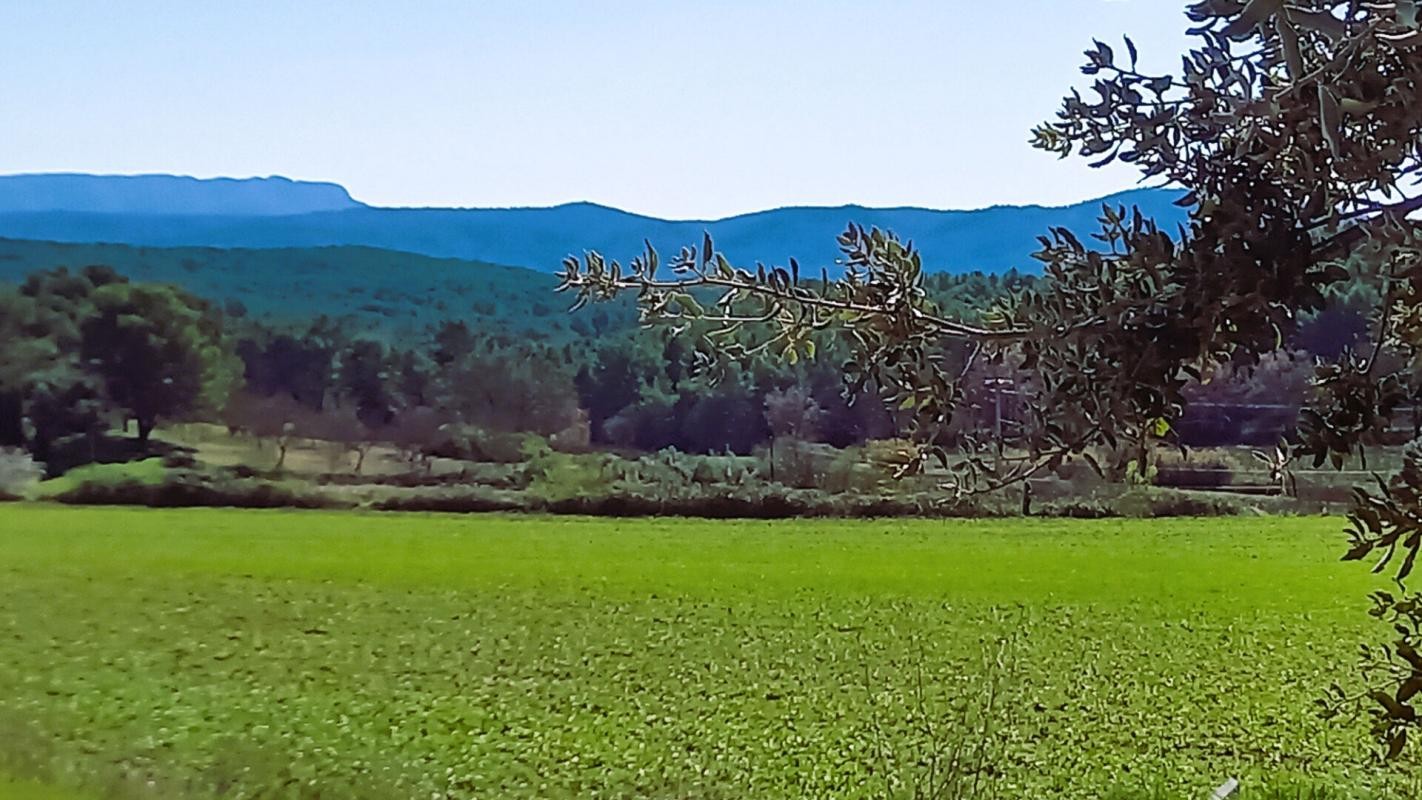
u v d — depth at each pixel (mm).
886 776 11906
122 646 20562
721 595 24953
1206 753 12906
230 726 15547
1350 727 13273
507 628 21875
